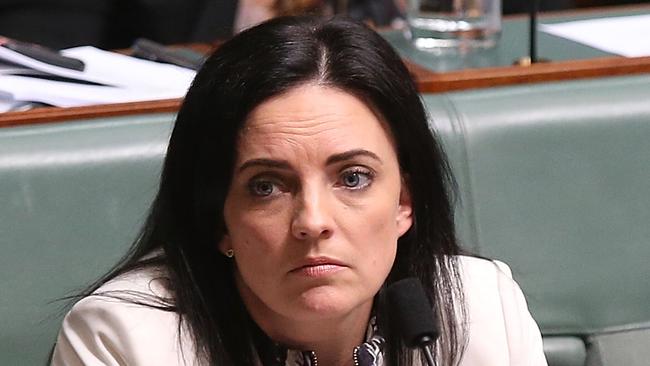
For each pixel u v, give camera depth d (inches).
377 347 176.6
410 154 169.3
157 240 179.9
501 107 234.4
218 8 367.6
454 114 231.5
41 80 230.4
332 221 156.1
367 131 159.6
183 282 174.6
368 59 161.0
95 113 216.5
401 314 156.6
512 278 209.8
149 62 253.8
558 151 235.1
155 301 174.4
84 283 206.4
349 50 160.7
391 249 162.9
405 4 301.1
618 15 319.0
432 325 155.2
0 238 202.4
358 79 159.3
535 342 196.7
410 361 178.9
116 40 379.9
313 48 160.6
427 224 179.0
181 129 166.9
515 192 233.1
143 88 234.5
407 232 178.5
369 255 159.3
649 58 251.4
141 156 210.2
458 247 195.8
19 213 203.5
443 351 185.3
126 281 178.9
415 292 158.2
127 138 211.2
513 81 242.2
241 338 174.9
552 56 266.8
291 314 159.9
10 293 202.8
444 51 274.4
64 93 224.8
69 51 253.3
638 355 236.8
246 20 352.5
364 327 176.7
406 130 166.1
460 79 238.7
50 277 205.0
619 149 238.2
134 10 375.2
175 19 375.2
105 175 208.2
